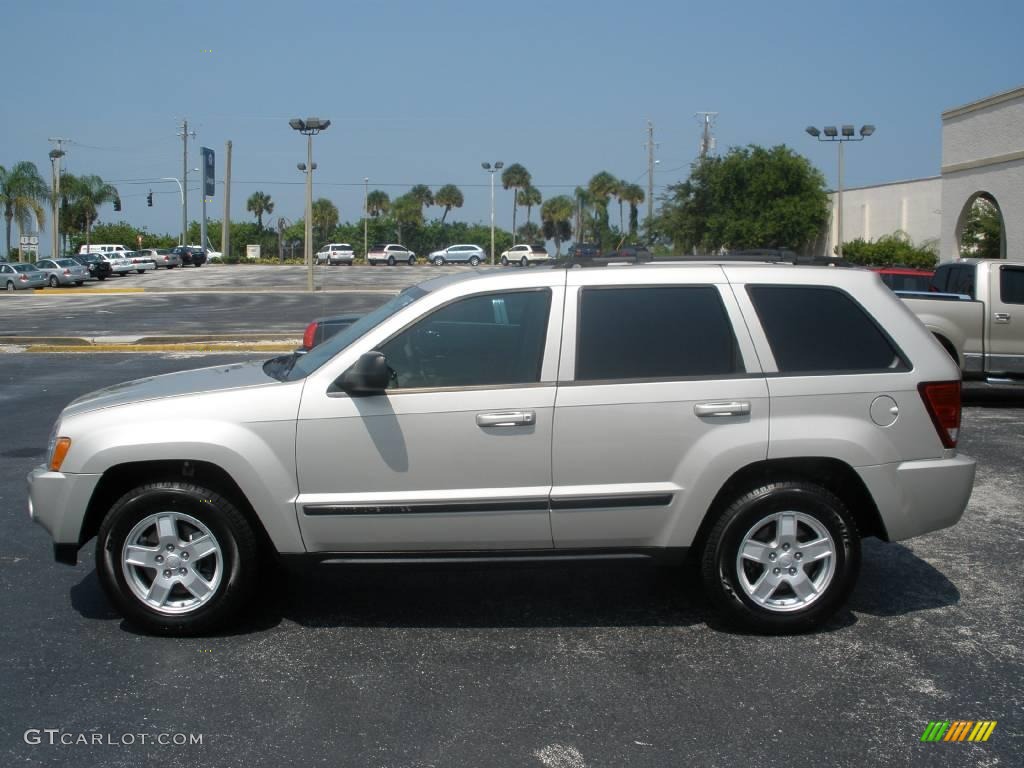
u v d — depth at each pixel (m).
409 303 5.22
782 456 5.04
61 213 79.69
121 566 5.09
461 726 4.21
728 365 5.12
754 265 5.33
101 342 21.00
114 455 4.99
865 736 4.13
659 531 5.08
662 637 5.18
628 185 85.19
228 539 5.08
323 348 5.62
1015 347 12.44
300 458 5.00
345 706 4.39
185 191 82.44
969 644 5.09
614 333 5.13
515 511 5.01
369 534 5.04
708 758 3.95
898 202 47.38
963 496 5.23
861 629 5.29
